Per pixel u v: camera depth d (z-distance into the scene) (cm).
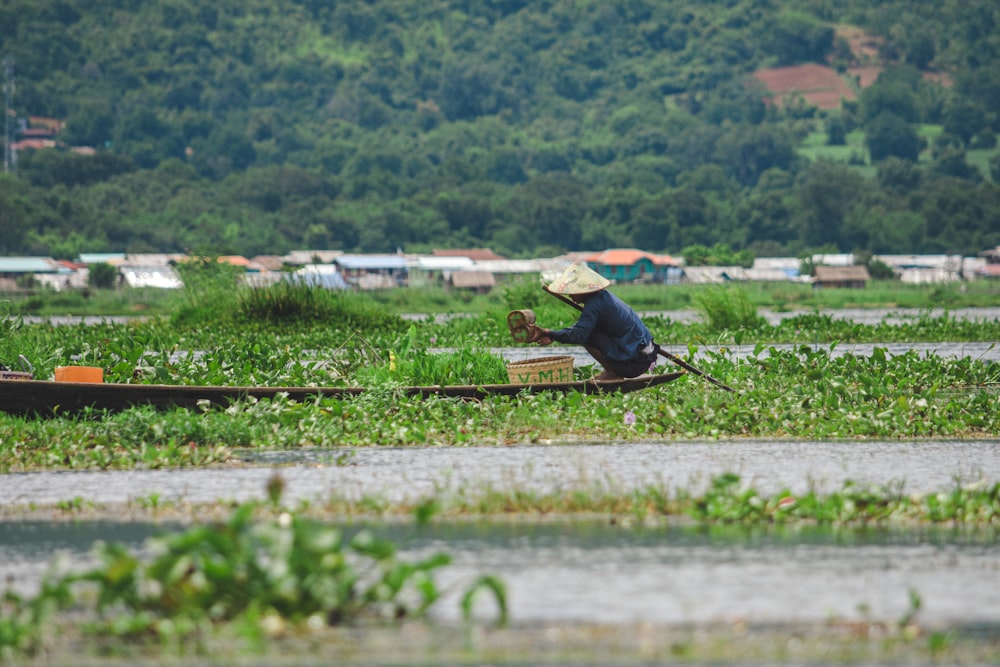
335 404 4791
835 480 3534
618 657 1920
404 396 5022
